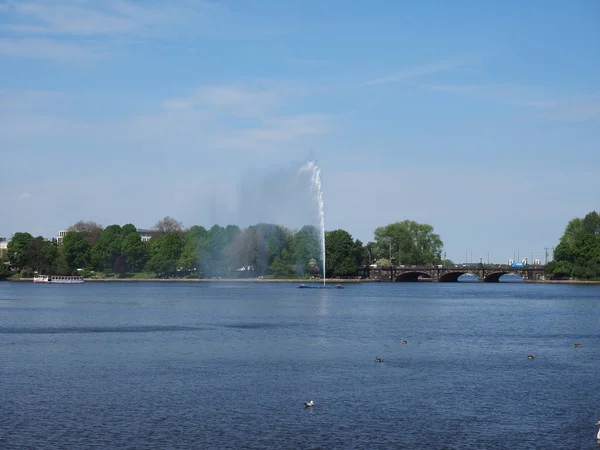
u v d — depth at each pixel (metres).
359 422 55.53
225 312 151.75
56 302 184.62
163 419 55.88
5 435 51.53
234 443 50.25
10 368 76.62
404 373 75.00
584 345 98.81
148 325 122.12
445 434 52.72
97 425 54.09
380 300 199.38
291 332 111.56
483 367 79.19
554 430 53.91
